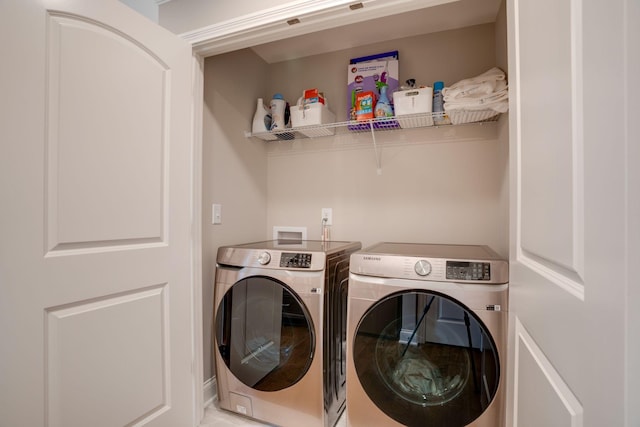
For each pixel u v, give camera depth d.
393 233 2.13
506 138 1.60
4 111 0.94
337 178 2.28
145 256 1.34
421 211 2.07
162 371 1.41
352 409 1.41
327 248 1.72
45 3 1.03
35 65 1.00
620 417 0.36
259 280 1.63
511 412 0.90
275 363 1.61
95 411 1.16
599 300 0.41
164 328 1.42
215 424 1.64
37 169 1.01
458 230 1.99
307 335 1.53
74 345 1.10
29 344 0.99
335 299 1.65
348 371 1.43
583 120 0.46
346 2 1.30
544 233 0.63
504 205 1.68
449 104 1.65
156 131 1.39
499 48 1.76
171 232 1.45
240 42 1.55
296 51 2.29
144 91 1.34
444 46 2.03
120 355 1.24
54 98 1.05
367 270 1.40
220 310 1.70
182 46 1.52
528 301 0.74
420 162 2.08
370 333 1.39
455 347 1.27
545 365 0.62
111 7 1.21
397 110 1.81
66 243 1.08
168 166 1.44
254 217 2.28
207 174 1.85
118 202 1.23
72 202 1.09
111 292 1.21
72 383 1.10
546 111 0.62
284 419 1.58
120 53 1.24
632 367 0.35
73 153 1.10
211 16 1.55
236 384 1.68
